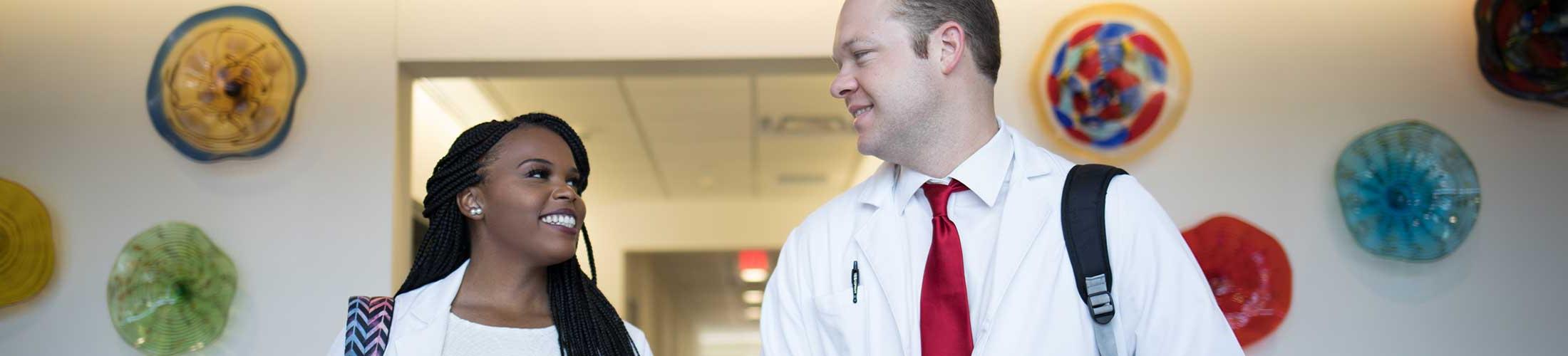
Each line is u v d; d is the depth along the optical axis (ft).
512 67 12.44
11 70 12.25
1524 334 11.45
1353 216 11.48
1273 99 11.79
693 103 19.44
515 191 6.22
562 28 12.15
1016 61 11.94
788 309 6.22
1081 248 5.49
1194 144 11.74
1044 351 5.41
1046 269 5.53
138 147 12.13
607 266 30.94
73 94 12.21
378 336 6.06
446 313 6.16
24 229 11.76
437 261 6.48
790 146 23.31
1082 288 5.46
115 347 11.89
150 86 11.93
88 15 12.33
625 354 6.68
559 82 17.83
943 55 5.79
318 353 11.80
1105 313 5.39
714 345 68.18
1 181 11.74
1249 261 11.44
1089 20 11.70
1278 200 11.66
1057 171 5.82
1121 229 5.50
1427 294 11.53
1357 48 11.84
